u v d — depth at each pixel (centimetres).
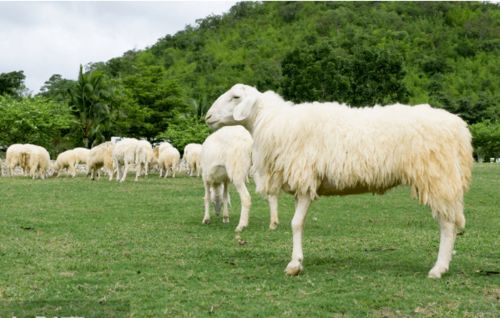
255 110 757
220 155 1132
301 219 703
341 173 681
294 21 12431
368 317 531
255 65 9300
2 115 3634
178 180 2616
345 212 1374
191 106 5297
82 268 742
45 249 868
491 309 548
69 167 2991
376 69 5388
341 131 684
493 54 9975
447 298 585
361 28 10812
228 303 577
